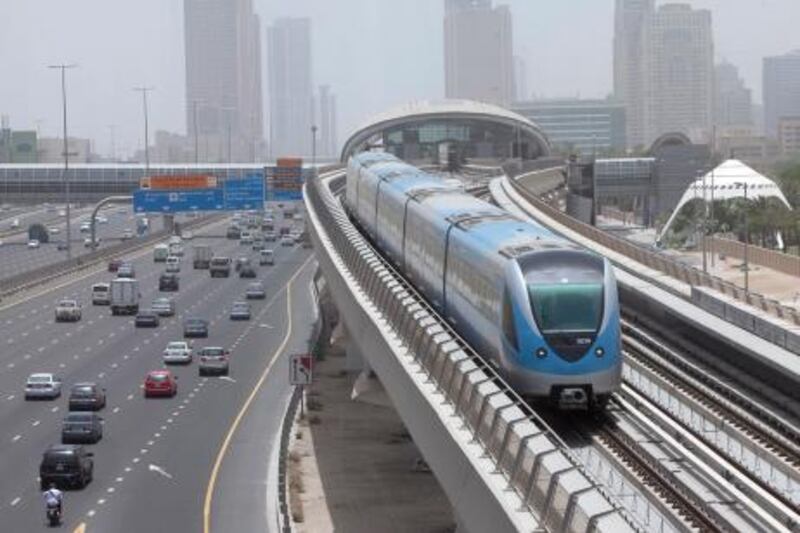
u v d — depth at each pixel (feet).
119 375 347.15
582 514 87.51
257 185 613.52
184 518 200.95
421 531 197.88
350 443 261.24
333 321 423.23
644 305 243.81
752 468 131.85
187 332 419.95
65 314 462.19
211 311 486.79
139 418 287.48
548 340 148.05
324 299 468.75
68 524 196.95
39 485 222.89
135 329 441.68
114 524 196.95
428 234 226.99
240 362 367.66
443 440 130.72
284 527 180.55
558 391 147.84
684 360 200.34
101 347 399.85
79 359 376.48
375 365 199.93
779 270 527.40
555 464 97.71
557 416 152.25
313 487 226.58
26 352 390.42
